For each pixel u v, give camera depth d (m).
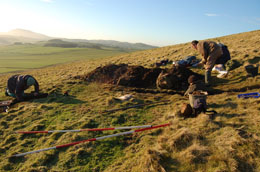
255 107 5.59
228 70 10.42
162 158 4.25
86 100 9.33
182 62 12.42
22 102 9.90
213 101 6.91
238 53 13.30
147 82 10.83
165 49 28.16
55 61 75.06
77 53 136.75
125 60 24.41
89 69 21.25
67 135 6.12
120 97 9.09
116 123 6.70
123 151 5.17
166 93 9.35
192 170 3.75
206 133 4.76
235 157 3.79
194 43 9.16
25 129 7.00
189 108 5.97
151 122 6.48
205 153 4.07
